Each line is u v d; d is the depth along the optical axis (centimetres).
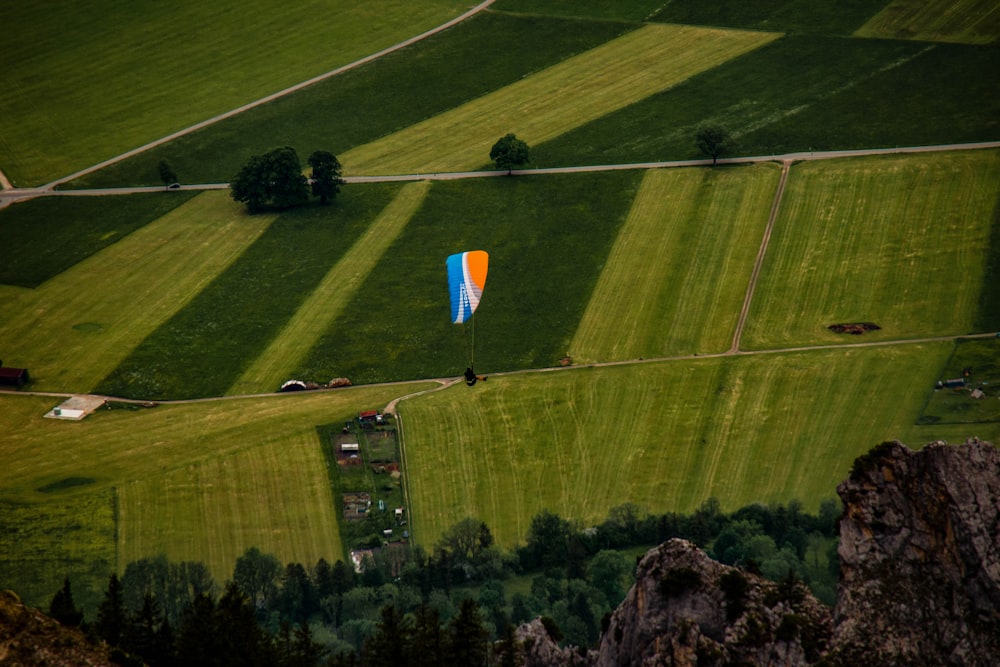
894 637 9375
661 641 9938
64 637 10100
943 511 9594
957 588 9388
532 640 11538
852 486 9981
